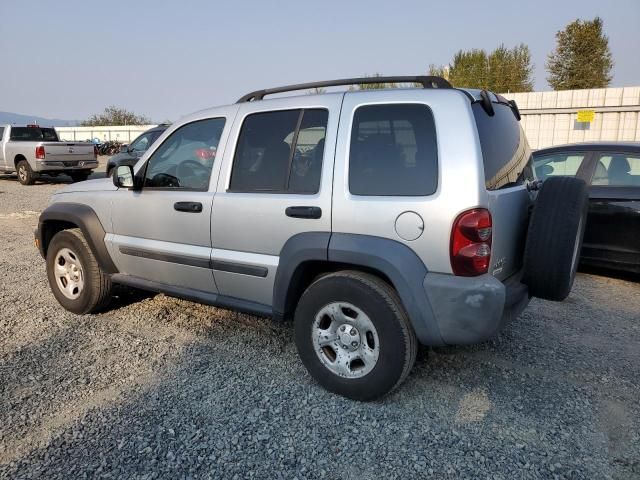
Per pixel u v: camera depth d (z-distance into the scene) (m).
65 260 4.75
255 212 3.46
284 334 4.28
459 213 2.77
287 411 3.09
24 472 2.55
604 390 3.38
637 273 6.03
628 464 2.63
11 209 11.78
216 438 2.82
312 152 3.31
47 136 18.02
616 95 17.36
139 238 4.21
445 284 2.82
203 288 3.94
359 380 3.13
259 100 3.74
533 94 18.89
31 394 3.29
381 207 2.96
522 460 2.65
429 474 2.55
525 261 3.19
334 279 3.15
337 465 2.62
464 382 3.47
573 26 36.47
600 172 6.07
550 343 4.15
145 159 4.20
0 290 5.57
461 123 2.86
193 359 3.80
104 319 4.64
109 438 2.82
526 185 3.50
